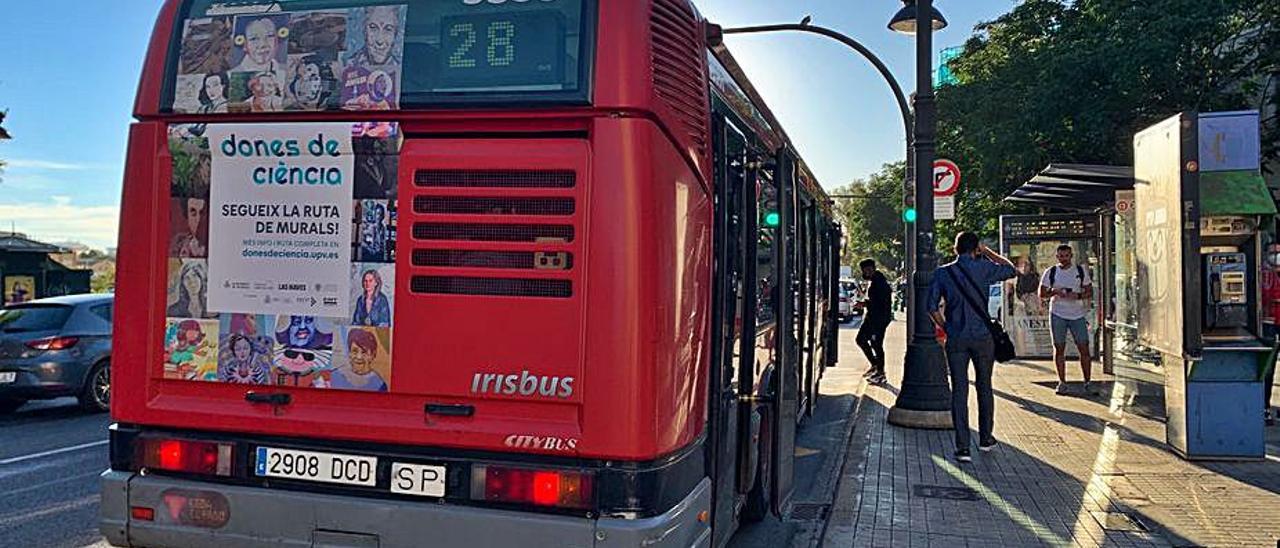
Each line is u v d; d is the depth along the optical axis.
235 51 4.47
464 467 4.14
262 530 4.32
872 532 6.70
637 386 3.99
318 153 4.35
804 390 10.23
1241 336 8.55
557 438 4.04
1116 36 17.91
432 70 4.25
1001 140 19.92
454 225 4.20
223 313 4.45
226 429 4.45
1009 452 9.30
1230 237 8.63
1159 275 8.98
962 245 9.16
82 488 8.16
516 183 4.14
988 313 9.09
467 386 4.15
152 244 4.54
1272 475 8.11
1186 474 8.21
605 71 4.06
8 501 7.68
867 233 83.81
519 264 4.12
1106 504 7.31
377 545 4.18
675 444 4.21
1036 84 19.59
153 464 4.52
